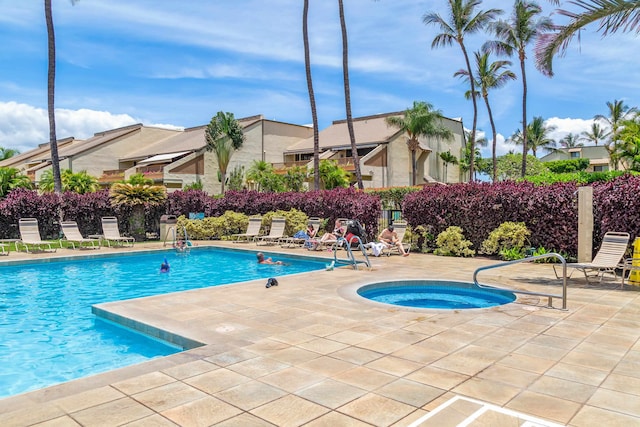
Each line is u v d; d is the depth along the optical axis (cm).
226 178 4400
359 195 1798
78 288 1080
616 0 876
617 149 4384
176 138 5112
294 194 2039
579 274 1047
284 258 1549
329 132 4881
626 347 510
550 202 1295
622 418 339
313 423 331
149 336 616
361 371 436
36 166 5172
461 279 974
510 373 431
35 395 380
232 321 630
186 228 2050
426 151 4534
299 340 539
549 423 331
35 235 1602
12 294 1006
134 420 335
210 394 382
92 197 2034
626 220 1034
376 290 940
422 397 376
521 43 3334
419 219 1608
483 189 1459
